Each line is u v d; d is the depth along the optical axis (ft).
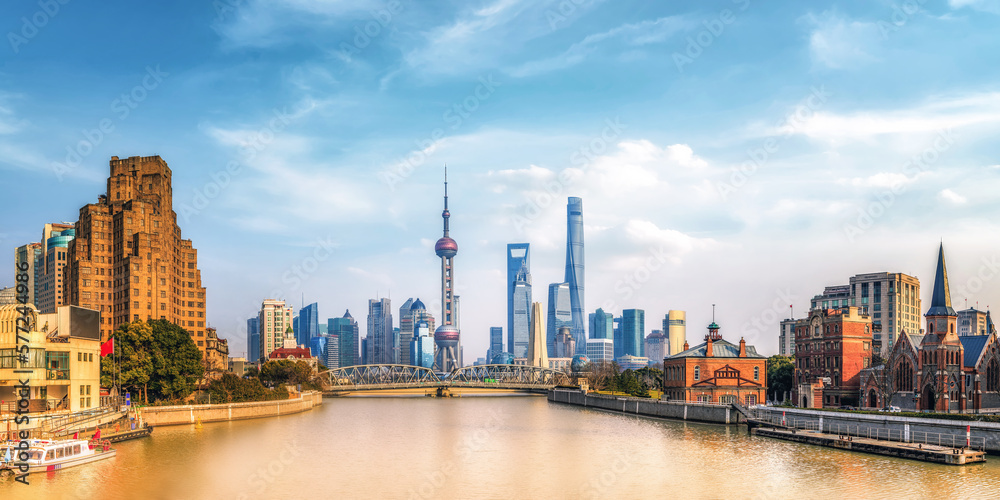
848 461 365.61
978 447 370.94
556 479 332.80
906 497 288.30
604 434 510.58
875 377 551.59
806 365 640.17
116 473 333.83
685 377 654.53
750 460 374.22
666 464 366.84
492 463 377.71
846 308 609.01
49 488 302.04
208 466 358.02
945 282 517.55
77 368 450.71
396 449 431.84
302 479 332.60
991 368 522.88
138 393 590.55
